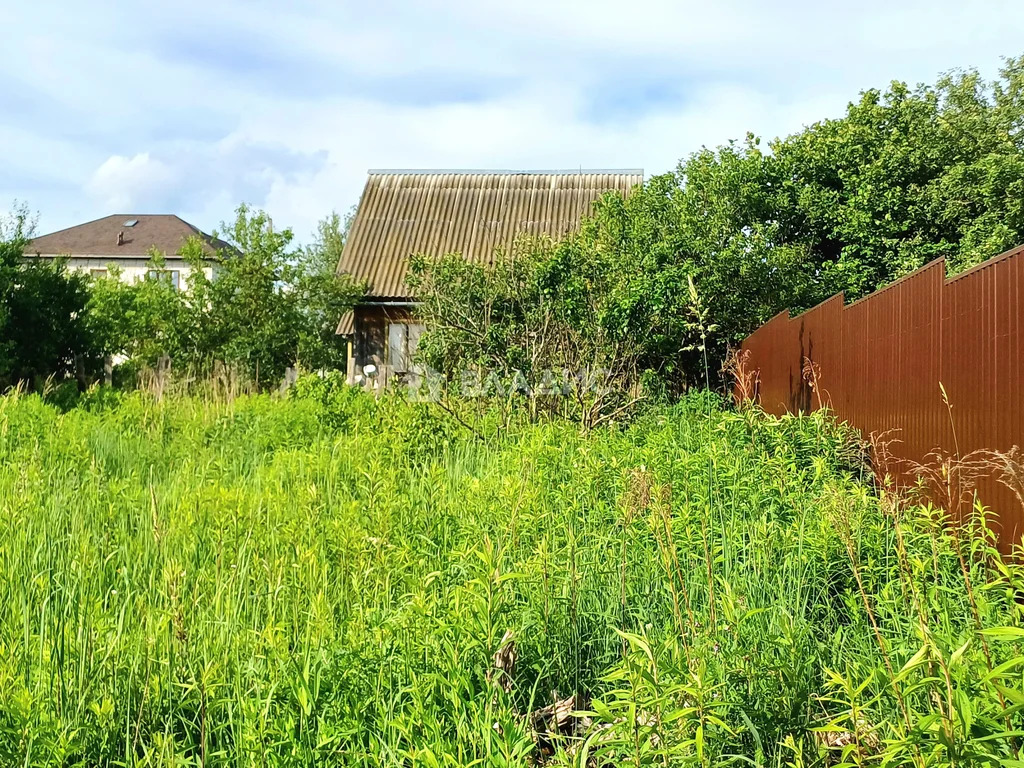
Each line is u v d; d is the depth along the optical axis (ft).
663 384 49.03
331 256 209.97
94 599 14.84
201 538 19.97
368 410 43.47
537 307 47.19
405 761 10.87
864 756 8.77
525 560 16.55
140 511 23.30
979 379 20.89
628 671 9.40
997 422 19.83
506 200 93.40
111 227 216.74
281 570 15.96
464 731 10.67
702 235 64.28
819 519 18.26
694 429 34.83
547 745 11.86
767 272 63.62
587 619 14.62
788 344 44.78
